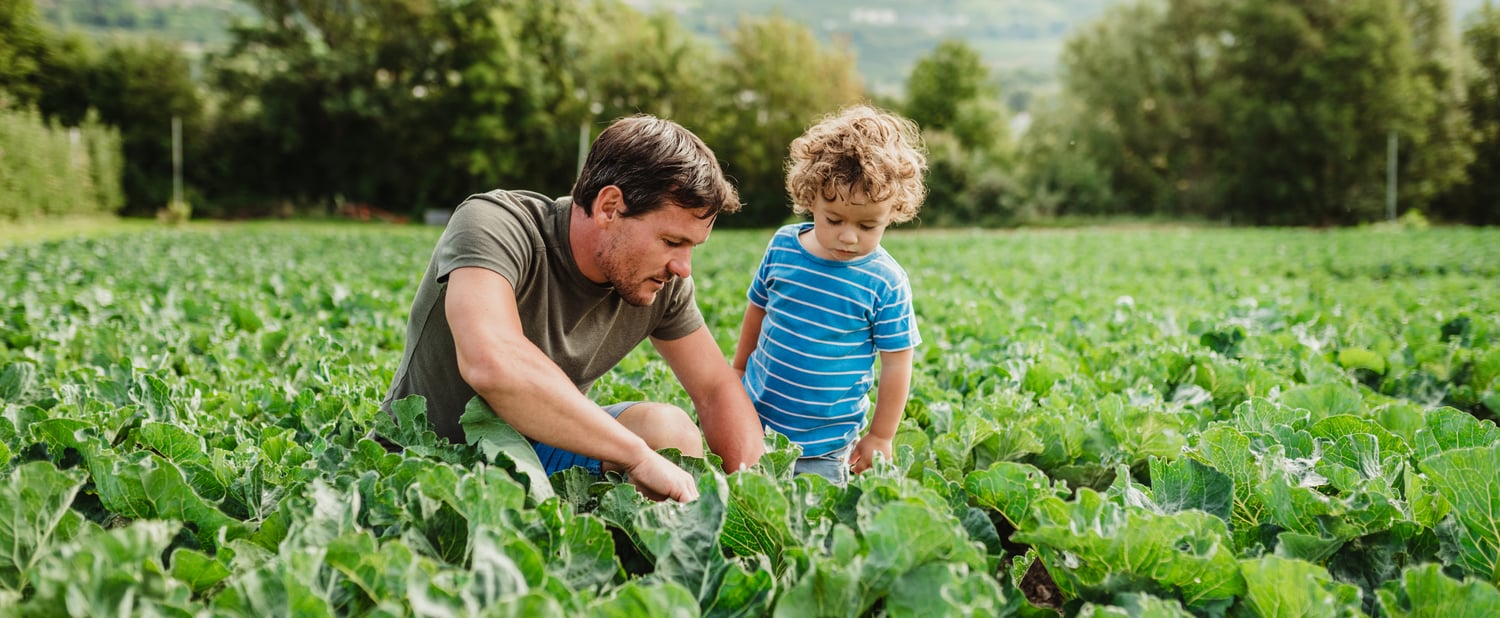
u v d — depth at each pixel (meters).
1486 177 45.53
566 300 2.69
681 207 2.41
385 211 48.81
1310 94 44.62
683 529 1.91
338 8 48.84
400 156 47.94
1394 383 4.88
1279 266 16.16
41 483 1.82
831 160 2.92
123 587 1.49
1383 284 12.68
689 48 48.41
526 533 1.87
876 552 1.72
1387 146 43.34
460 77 46.56
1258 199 46.25
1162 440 3.15
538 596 1.44
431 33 46.88
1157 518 1.81
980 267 15.38
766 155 47.78
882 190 2.87
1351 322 7.59
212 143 46.06
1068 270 15.25
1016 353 4.98
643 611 1.54
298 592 1.51
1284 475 2.25
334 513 1.85
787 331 3.20
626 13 50.72
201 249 18.36
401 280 9.95
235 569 1.82
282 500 2.00
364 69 46.41
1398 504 2.26
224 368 4.50
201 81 47.91
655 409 2.77
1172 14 48.62
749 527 2.06
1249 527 2.41
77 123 45.03
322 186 49.12
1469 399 4.62
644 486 2.37
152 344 5.02
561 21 48.34
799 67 47.94
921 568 1.71
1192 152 48.56
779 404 3.21
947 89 56.12
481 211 2.51
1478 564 2.02
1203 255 19.61
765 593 1.77
